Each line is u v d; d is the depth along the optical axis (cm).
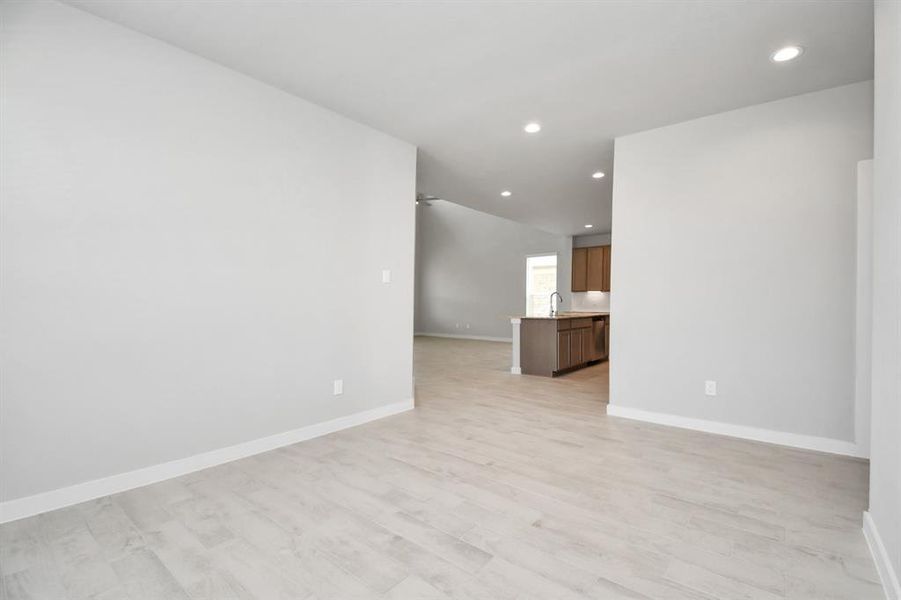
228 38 245
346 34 241
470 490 232
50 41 211
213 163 268
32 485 205
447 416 384
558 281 1028
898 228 147
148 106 242
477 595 150
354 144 354
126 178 234
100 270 225
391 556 172
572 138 390
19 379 202
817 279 299
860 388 283
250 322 286
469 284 1241
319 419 328
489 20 228
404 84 296
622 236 382
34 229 206
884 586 153
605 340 773
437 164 467
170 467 249
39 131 207
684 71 276
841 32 234
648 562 169
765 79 285
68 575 160
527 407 418
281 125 304
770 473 257
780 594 151
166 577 159
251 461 274
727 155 333
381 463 270
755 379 321
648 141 370
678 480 246
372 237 370
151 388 242
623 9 218
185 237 256
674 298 355
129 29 235
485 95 311
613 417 381
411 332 409
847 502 220
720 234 335
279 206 302
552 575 161
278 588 153
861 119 287
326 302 333
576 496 225
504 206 675
